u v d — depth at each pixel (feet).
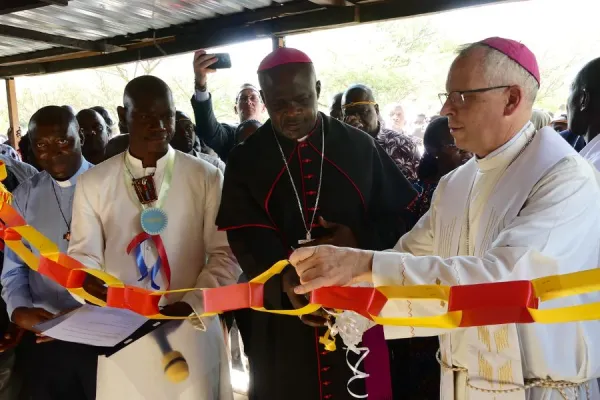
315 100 6.44
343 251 4.58
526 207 4.72
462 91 5.05
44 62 25.48
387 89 29.73
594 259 4.98
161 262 6.72
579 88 7.85
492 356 4.94
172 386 6.70
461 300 4.04
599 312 3.72
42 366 8.10
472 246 5.40
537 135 5.10
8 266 7.87
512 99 5.02
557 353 4.87
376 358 6.67
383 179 7.00
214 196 7.11
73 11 18.61
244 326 7.18
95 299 5.69
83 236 6.86
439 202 5.98
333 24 16.12
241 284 4.94
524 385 4.87
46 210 8.13
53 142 7.75
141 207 6.84
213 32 18.86
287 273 5.92
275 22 17.28
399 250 6.33
